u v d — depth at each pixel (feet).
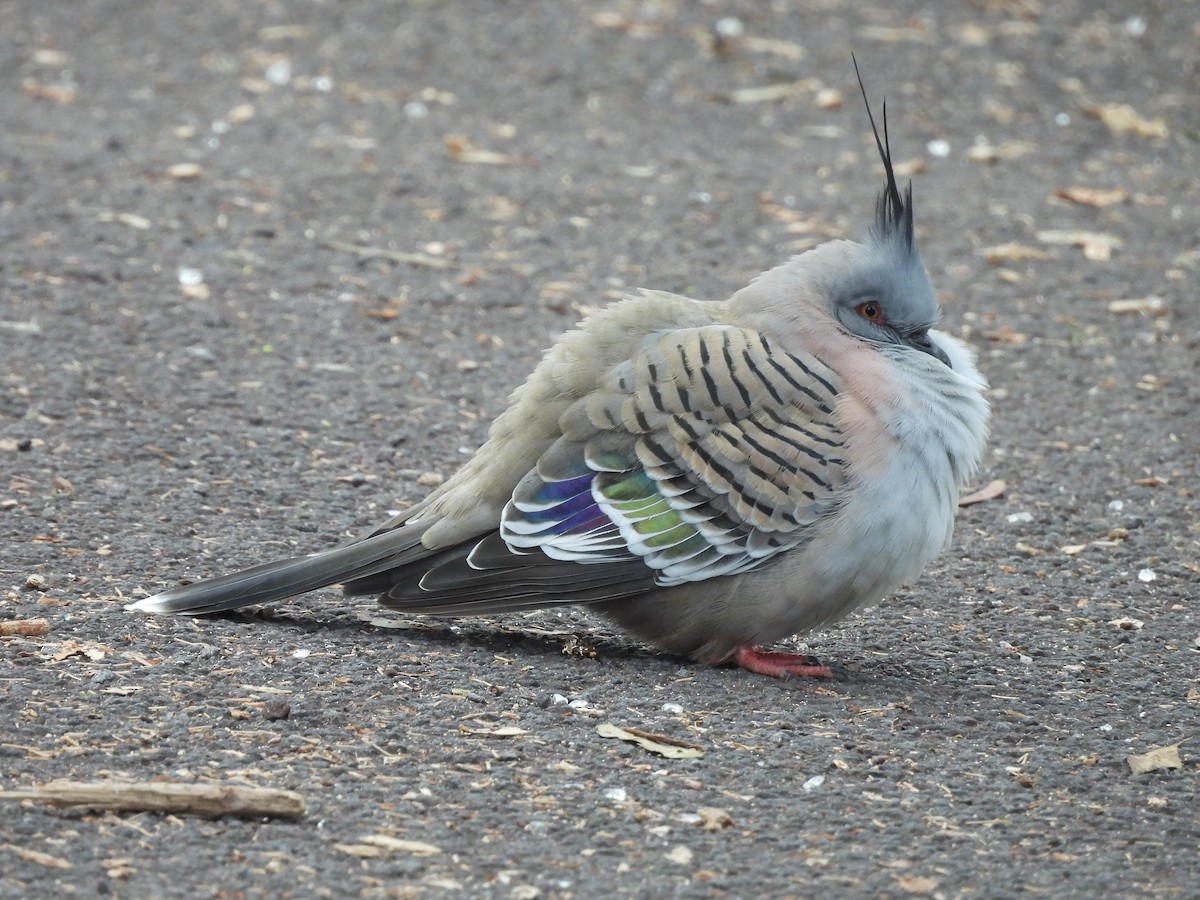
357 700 31.68
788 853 26.89
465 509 34.68
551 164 75.46
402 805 27.76
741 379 33.99
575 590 34.22
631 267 64.28
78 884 24.71
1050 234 69.77
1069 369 57.26
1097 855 27.32
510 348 56.70
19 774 27.66
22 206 65.51
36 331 54.13
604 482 34.14
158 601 35.04
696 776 29.40
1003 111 85.15
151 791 26.81
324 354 54.95
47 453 45.19
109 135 75.31
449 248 65.31
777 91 86.12
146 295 58.29
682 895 25.43
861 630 38.55
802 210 71.05
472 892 25.22
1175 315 61.93
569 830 27.27
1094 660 36.88
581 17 94.07
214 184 69.92
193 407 49.78
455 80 85.66
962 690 34.83
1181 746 31.96
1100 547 44.19
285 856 25.91
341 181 71.51
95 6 93.81
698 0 96.58
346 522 42.70
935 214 71.61
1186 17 97.81
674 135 80.23
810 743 31.12
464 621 37.50
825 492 33.60
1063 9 98.27
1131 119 83.82
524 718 31.50
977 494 47.50
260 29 91.25
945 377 35.40
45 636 33.65
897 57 90.63
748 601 34.30
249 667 32.94
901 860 26.81
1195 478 48.91
